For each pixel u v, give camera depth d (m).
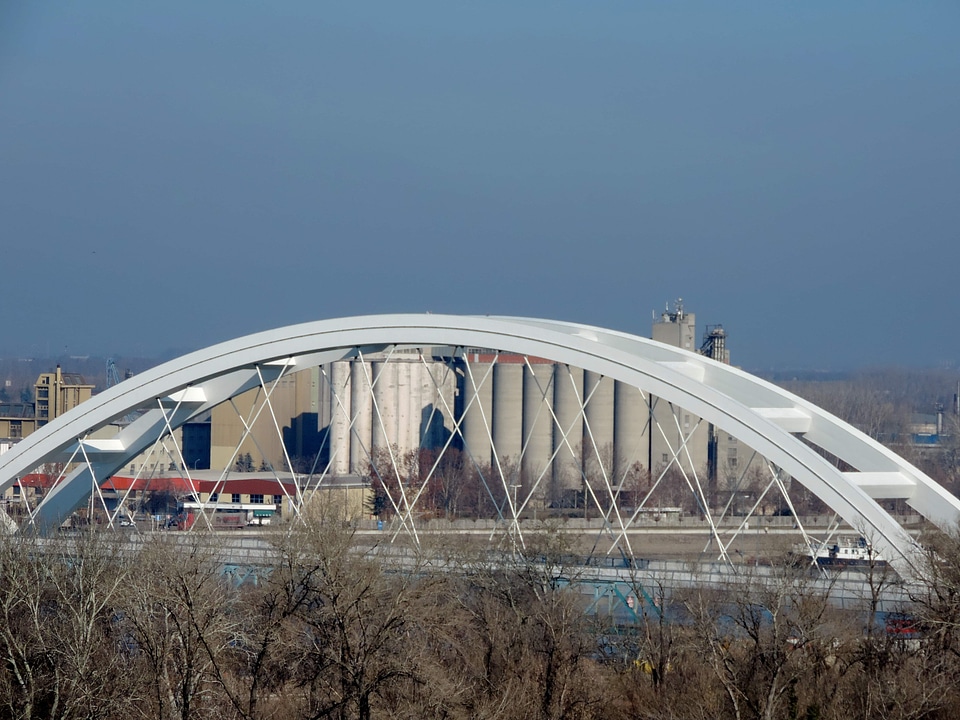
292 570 123.94
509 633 123.25
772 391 147.12
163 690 108.06
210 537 149.88
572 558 146.75
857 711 105.44
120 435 170.50
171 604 111.88
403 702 109.81
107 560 132.25
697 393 137.75
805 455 132.88
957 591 113.69
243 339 153.88
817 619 110.38
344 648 108.44
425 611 120.19
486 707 110.75
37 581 122.62
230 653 125.00
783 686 106.62
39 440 164.62
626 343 156.88
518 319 161.25
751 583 126.06
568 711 114.56
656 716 110.38
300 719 108.50
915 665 109.19
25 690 105.38
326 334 150.38
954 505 132.75
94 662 112.44
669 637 122.62
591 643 127.06
